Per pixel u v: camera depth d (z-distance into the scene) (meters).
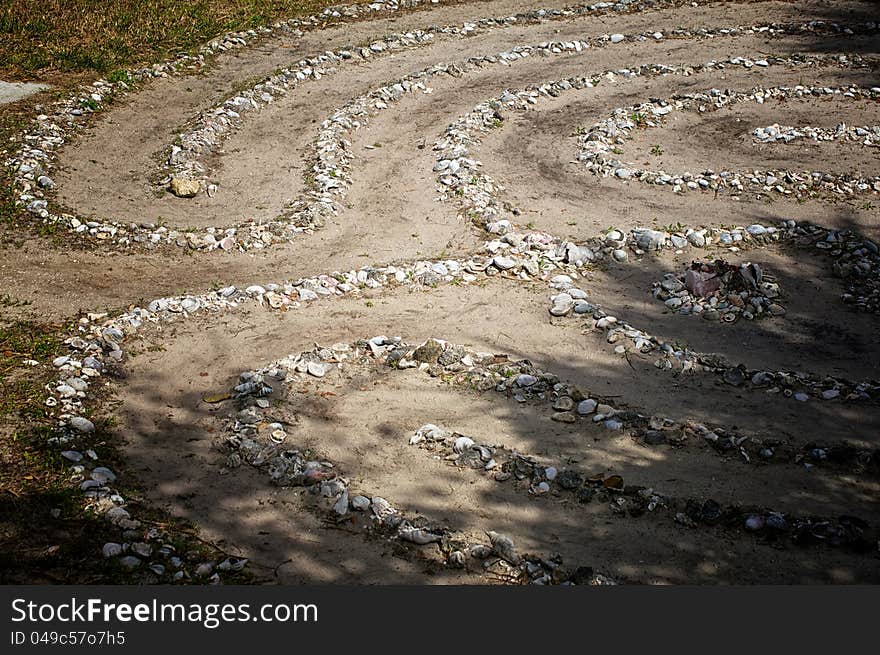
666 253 13.68
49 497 7.73
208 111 17.98
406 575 7.28
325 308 11.86
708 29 23.81
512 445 9.06
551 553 7.57
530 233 13.80
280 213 14.52
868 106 19.08
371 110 18.53
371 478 8.51
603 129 17.67
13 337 10.38
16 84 17.89
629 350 10.95
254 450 8.79
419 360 10.52
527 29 23.81
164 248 13.23
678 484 8.47
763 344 11.31
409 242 13.80
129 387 9.86
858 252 13.52
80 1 22.28
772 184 15.77
